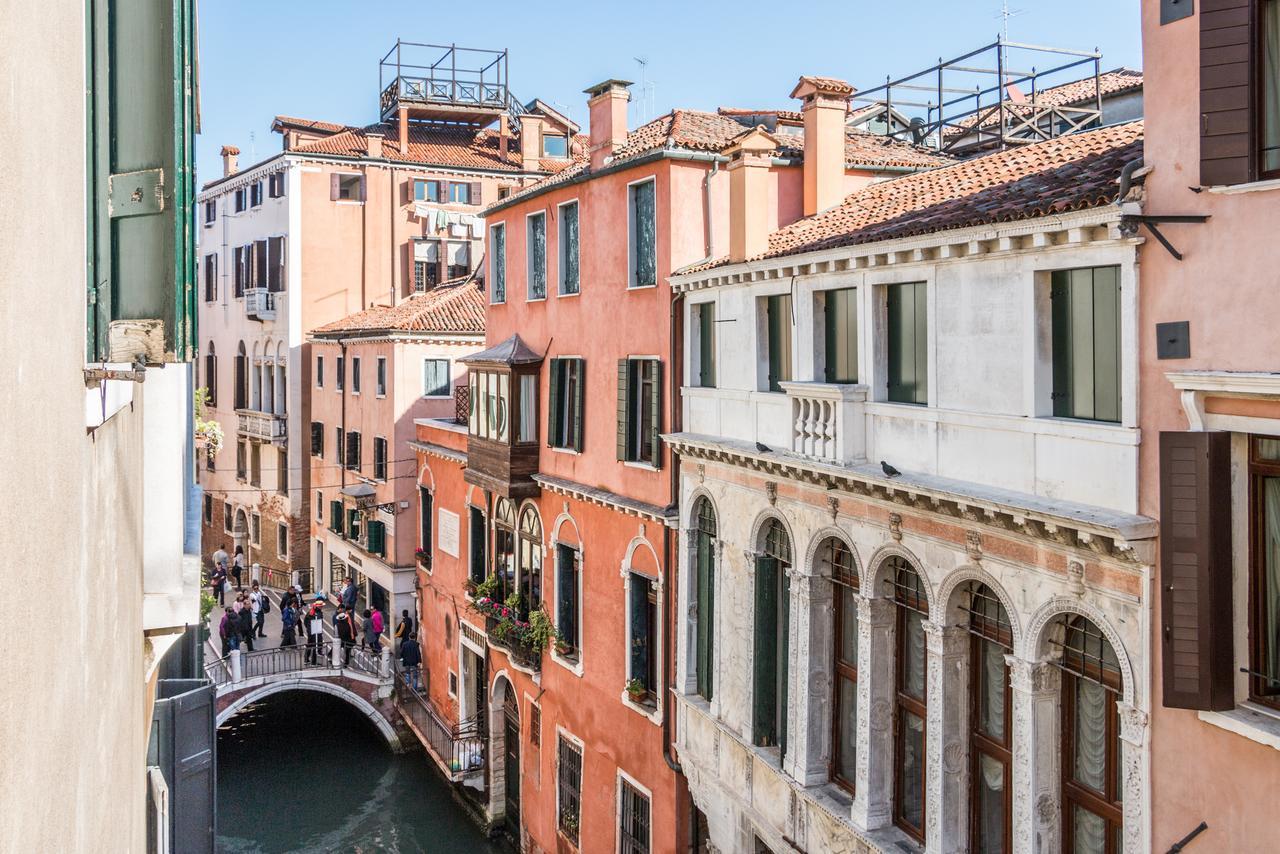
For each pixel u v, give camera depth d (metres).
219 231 45.81
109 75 4.73
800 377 13.12
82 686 3.77
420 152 40.38
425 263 39.50
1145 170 8.25
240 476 43.62
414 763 27.78
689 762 15.91
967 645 10.64
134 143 4.74
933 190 13.37
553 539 20.53
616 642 18.28
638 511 17.16
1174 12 8.04
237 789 26.17
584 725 19.44
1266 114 7.53
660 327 16.92
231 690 26.77
